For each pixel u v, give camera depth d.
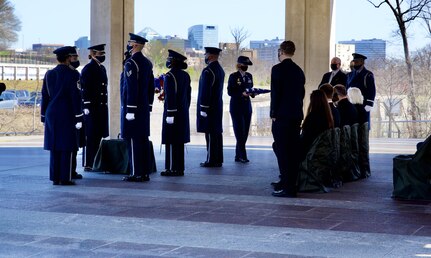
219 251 7.15
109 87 18.00
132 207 9.59
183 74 12.81
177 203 9.94
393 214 9.16
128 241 7.59
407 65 31.70
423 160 10.31
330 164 11.26
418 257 6.90
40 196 10.48
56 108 11.52
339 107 12.24
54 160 11.65
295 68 10.40
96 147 13.38
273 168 14.12
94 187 11.44
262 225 8.41
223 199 10.30
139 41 11.93
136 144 12.07
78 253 7.07
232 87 14.93
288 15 16.91
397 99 31.19
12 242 7.53
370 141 22.84
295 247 7.30
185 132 12.88
